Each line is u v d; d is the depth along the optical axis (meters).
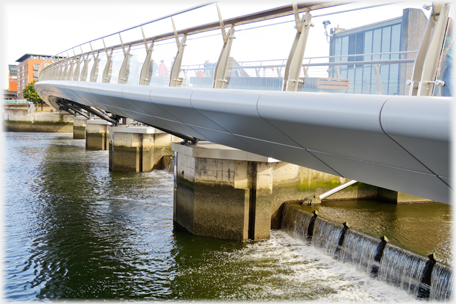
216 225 13.31
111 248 12.23
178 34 11.29
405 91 5.25
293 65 6.80
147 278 10.30
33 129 62.38
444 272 8.77
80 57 24.53
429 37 4.96
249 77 8.04
